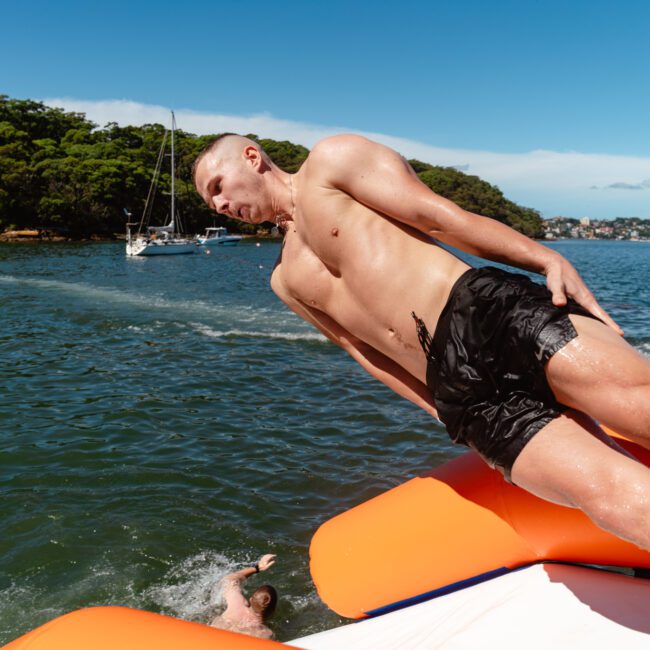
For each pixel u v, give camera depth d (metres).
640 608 2.30
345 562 2.94
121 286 29.28
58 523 6.14
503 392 2.18
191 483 7.09
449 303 2.31
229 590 5.13
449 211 2.34
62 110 130.50
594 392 2.04
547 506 2.59
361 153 2.46
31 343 15.20
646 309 21.47
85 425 9.04
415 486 3.04
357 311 2.56
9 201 85.94
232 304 22.53
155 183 96.69
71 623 1.92
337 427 8.95
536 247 2.30
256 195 2.69
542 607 2.38
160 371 12.27
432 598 2.79
